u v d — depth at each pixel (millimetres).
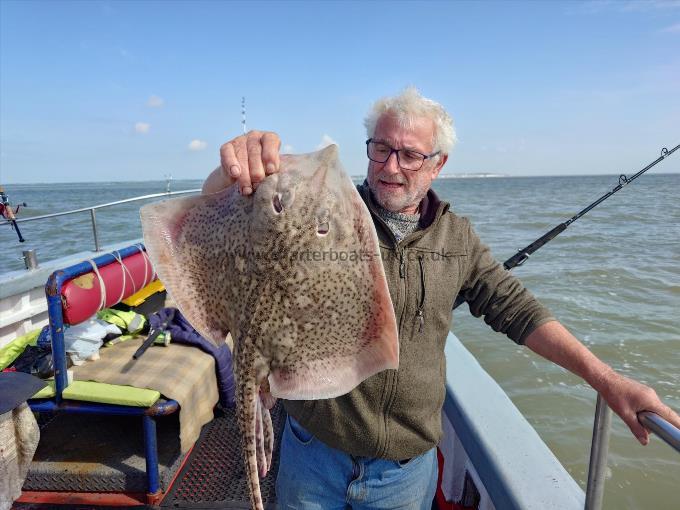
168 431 3512
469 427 2387
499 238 17312
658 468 4715
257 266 1652
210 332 1824
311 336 1689
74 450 3281
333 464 2086
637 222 21703
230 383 3801
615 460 4828
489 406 2537
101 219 22625
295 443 2182
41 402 3020
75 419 3650
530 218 24062
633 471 4684
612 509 4238
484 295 2199
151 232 1796
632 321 8242
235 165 1631
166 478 3039
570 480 1992
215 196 1847
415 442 2059
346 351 1717
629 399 1580
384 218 2072
